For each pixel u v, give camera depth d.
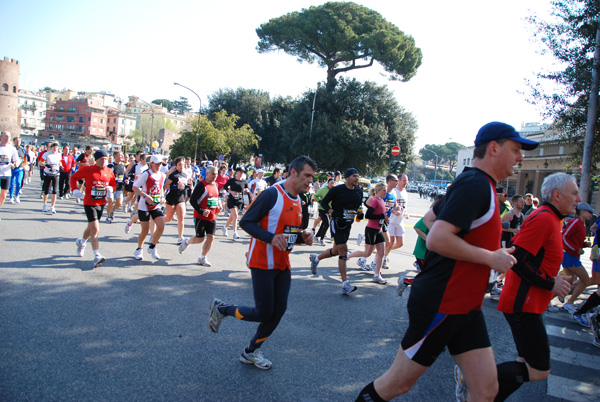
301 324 4.98
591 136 11.13
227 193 10.78
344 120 35.81
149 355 3.81
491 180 2.40
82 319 4.54
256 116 54.41
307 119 37.91
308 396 3.33
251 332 4.57
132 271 6.66
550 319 6.38
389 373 2.49
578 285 6.72
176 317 4.83
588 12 10.94
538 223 3.17
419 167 136.62
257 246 3.70
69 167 15.52
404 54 36.78
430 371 4.06
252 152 54.59
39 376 3.29
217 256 8.34
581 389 3.99
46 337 4.02
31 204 13.37
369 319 5.38
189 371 3.57
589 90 11.14
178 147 49.00
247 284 6.43
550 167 31.08
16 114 77.50
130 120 137.50
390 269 8.66
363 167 37.50
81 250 7.28
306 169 3.70
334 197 6.39
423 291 2.40
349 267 8.63
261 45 39.22
